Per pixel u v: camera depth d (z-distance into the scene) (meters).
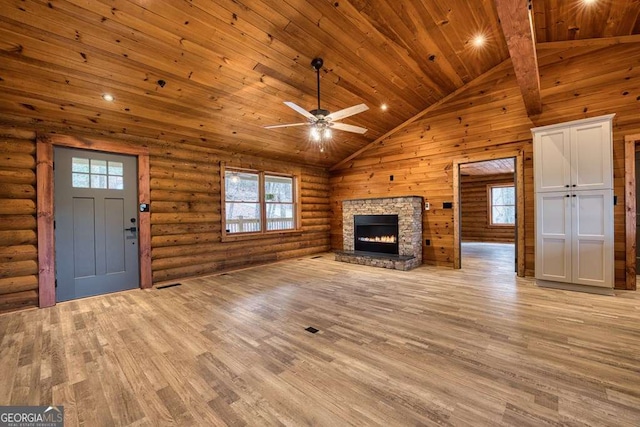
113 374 1.95
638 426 1.42
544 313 2.94
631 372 1.88
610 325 2.62
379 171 6.37
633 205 3.64
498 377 1.85
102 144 3.86
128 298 3.70
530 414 1.52
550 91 4.24
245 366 2.04
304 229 6.90
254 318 2.95
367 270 5.27
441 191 5.45
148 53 2.93
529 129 4.47
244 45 3.12
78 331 2.66
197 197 4.91
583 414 1.51
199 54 3.10
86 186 3.80
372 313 3.04
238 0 2.65
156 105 3.68
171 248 4.59
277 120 4.66
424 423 1.47
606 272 3.46
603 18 3.51
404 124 5.87
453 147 5.25
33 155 3.39
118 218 4.06
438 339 2.41
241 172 5.79
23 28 2.41
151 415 1.56
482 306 3.20
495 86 4.77
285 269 5.42
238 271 5.26
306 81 3.89
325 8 2.93
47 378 1.91
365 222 6.20
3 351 2.28
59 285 3.56
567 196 3.68
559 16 3.57
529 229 4.47
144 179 4.27
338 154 6.77
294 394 1.73
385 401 1.65
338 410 1.58
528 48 2.66
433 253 5.58
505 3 2.11
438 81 4.75
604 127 3.44
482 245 8.69
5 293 3.19
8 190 3.21
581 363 2.00
